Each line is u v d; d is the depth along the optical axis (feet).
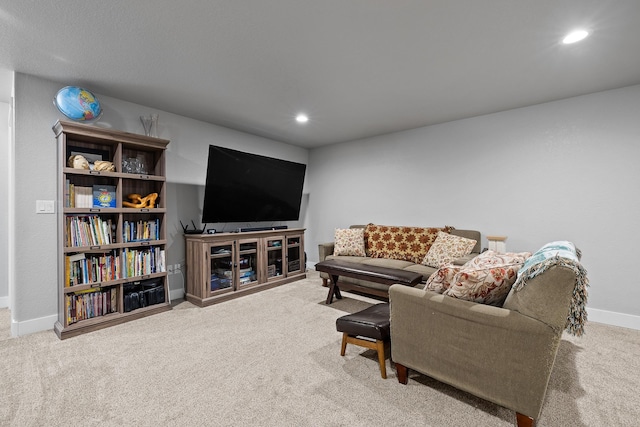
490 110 11.30
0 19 5.87
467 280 5.10
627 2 5.43
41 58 7.46
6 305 10.54
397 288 5.86
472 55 7.41
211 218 12.21
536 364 4.38
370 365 6.58
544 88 9.29
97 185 9.07
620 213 9.18
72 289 8.13
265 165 13.64
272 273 13.58
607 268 9.36
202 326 8.79
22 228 8.22
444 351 5.26
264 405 5.20
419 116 12.01
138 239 9.75
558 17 5.92
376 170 15.12
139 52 7.23
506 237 10.34
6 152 10.48
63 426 4.70
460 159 12.42
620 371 6.36
